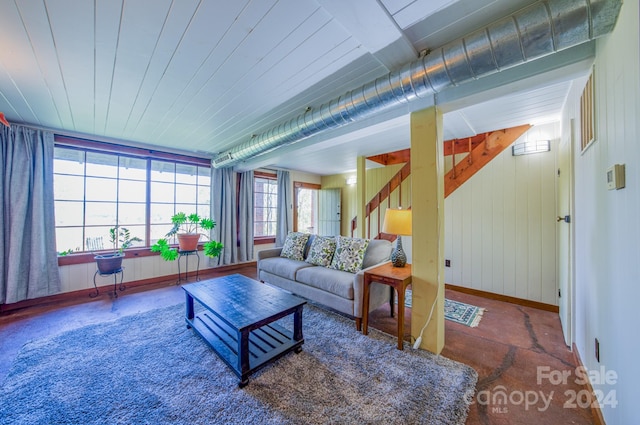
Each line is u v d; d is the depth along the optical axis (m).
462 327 2.53
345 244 3.11
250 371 1.71
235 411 1.46
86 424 1.37
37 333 2.39
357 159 4.43
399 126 2.64
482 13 1.31
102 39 1.53
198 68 1.84
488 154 3.43
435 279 2.02
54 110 2.61
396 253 2.53
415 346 2.09
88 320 2.69
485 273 3.43
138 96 2.29
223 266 5.00
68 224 3.45
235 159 3.80
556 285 2.94
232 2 1.25
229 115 2.74
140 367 1.85
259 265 3.71
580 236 1.89
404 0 1.19
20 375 1.76
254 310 1.94
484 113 2.63
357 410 1.46
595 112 1.44
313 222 7.27
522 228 3.18
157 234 4.21
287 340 2.11
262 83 2.07
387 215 2.47
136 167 4.00
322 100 2.38
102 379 1.72
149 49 1.63
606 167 1.28
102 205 3.71
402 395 1.58
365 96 1.86
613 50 1.15
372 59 1.76
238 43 1.57
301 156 4.45
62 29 1.43
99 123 3.00
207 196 4.79
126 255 3.82
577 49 1.45
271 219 5.92
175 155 4.28
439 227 2.03
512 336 2.35
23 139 3.01
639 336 0.95
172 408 1.48
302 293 3.01
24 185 2.98
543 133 3.04
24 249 3.01
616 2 1.04
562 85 2.06
